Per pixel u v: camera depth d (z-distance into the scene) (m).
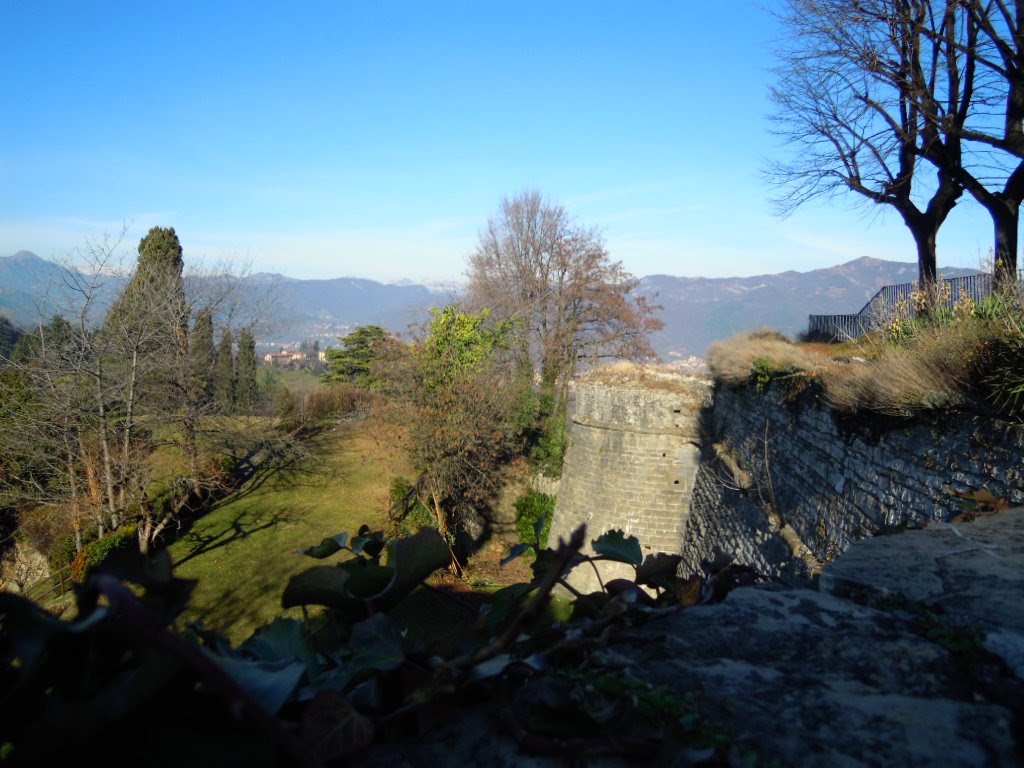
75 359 20.23
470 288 37.94
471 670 1.40
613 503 20.73
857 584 2.27
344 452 34.25
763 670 1.57
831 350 14.73
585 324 35.38
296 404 39.12
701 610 1.85
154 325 21.80
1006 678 1.58
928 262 16.66
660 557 2.09
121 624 1.10
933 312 9.06
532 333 35.41
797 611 1.88
